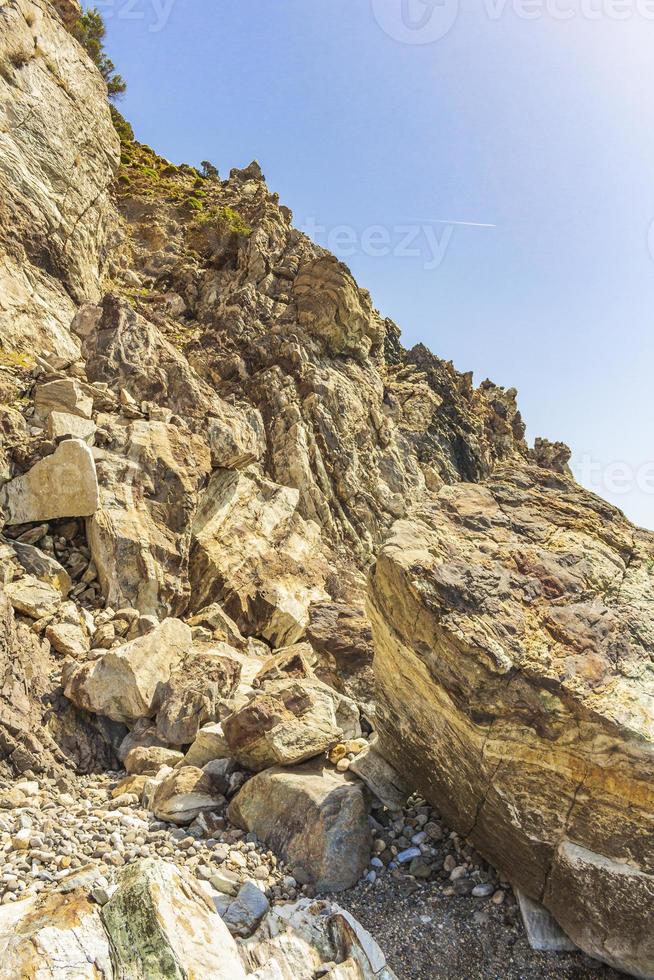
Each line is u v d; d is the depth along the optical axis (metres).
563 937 5.60
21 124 24.55
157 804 7.18
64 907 4.71
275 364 28.55
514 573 6.41
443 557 6.41
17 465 13.03
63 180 25.59
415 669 6.32
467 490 7.62
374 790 7.15
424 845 6.73
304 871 6.21
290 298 32.56
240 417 24.92
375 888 6.16
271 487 20.48
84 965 4.21
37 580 11.39
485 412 43.94
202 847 6.45
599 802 5.23
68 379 15.07
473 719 5.75
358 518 25.88
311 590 18.20
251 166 48.75
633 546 7.11
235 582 16.33
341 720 8.55
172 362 20.16
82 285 24.75
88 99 28.33
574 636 5.90
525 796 5.61
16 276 20.73
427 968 5.27
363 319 32.16
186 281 33.47
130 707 9.30
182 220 38.41
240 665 10.02
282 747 7.23
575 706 5.33
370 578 6.67
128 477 14.06
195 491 15.00
